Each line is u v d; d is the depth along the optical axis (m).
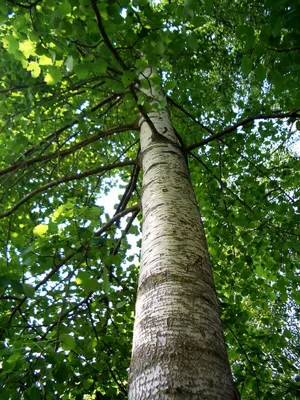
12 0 1.85
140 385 1.19
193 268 1.68
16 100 3.29
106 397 3.12
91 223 2.32
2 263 2.63
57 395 2.76
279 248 4.09
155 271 1.66
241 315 3.95
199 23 1.93
